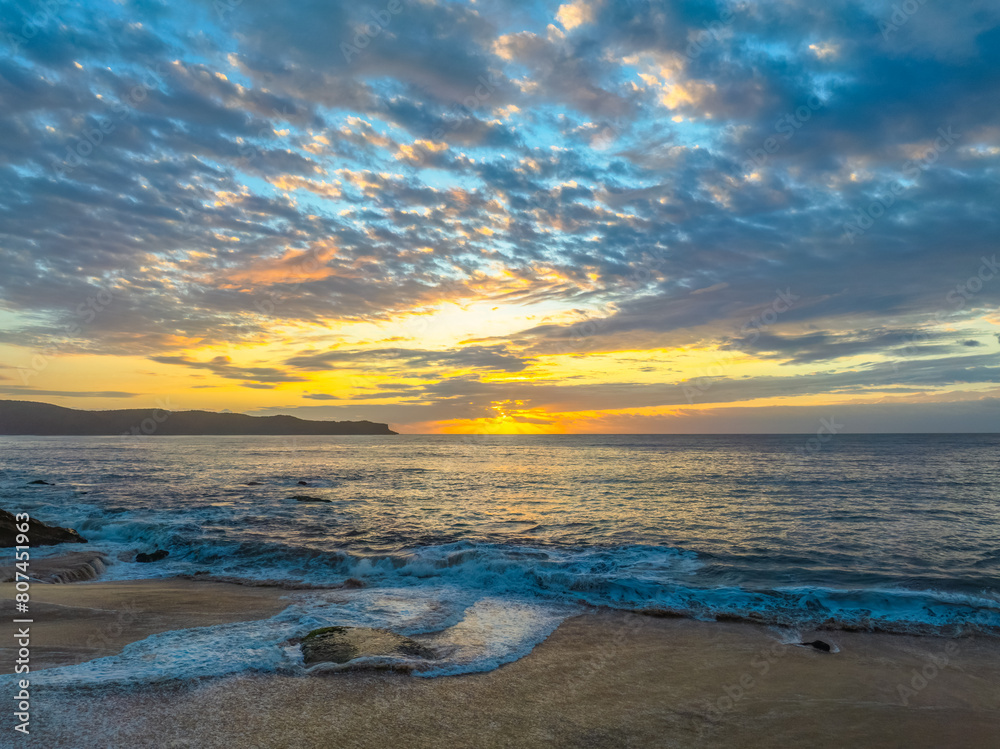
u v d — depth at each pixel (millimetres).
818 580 14211
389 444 183250
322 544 19031
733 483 40844
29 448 107062
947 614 11383
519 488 39000
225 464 66125
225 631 9367
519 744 5828
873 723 6688
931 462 64250
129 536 20297
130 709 6066
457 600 12109
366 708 6488
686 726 6453
